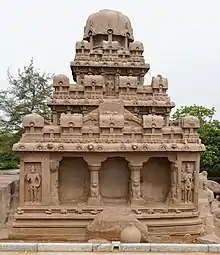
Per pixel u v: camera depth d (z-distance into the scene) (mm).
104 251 12586
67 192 21984
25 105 43812
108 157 21734
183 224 20797
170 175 21969
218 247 12664
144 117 21453
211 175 47250
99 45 27438
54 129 20922
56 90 24734
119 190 22359
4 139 42500
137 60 26844
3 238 19984
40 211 20438
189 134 21531
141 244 12734
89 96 24609
